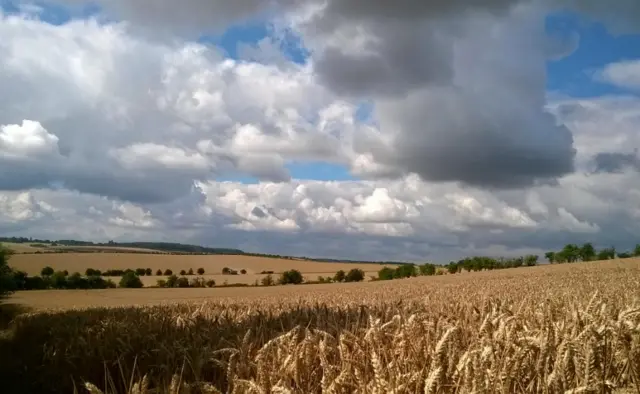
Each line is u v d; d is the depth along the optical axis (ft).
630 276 107.86
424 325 19.36
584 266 192.34
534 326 20.24
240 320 33.42
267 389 15.60
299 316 32.53
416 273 344.69
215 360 19.27
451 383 14.64
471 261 345.72
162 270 346.74
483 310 27.96
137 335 29.50
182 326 32.50
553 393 15.15
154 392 17.85
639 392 14.61
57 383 29.68
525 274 169.27
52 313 79.97
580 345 15.43
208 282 302.86
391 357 17.04
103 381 25.66
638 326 16.39
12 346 52.95
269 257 394.32
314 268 362.12
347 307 36.42
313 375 17.98
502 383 13.91
